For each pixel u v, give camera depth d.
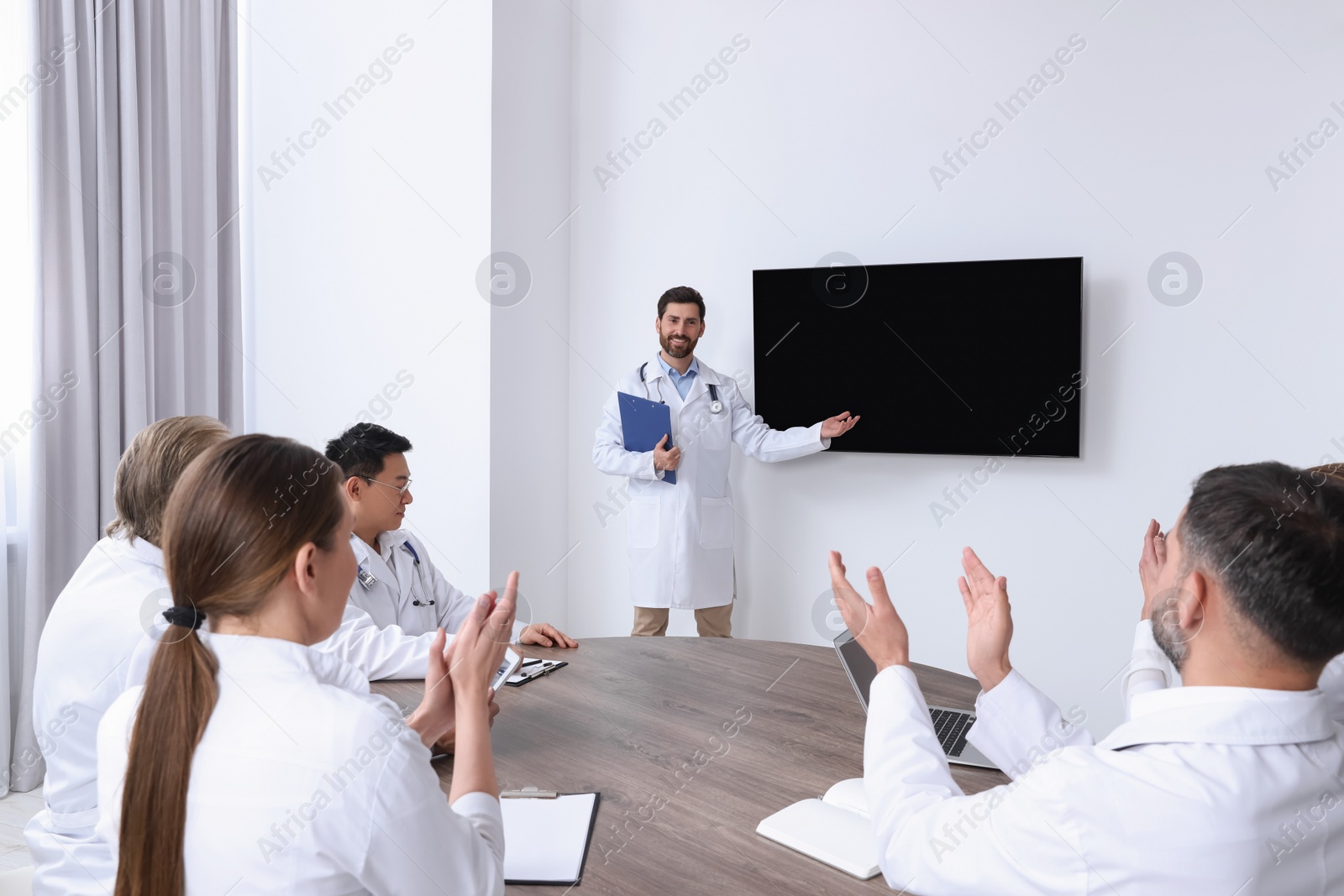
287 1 3.77
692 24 3.63
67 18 3.03
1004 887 0.89
